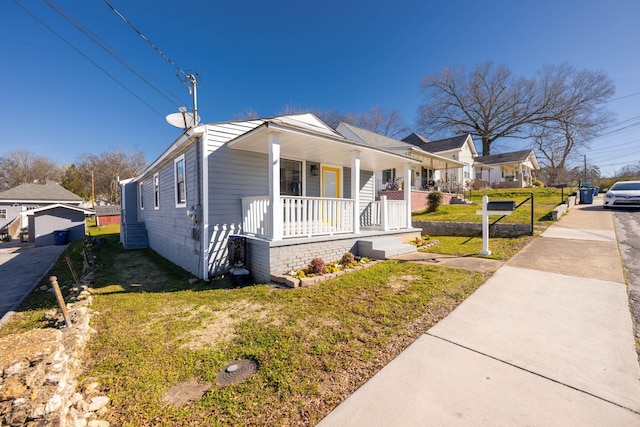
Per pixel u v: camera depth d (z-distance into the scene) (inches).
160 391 88.2
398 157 306.7
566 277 171.5
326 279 198.4
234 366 100.7
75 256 402.9
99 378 96.0
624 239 253.8
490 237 331.0
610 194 442.9
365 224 405.4
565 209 422.3
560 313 126.8
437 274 195.0
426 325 122.4
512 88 1186.6
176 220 314.7
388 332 118.0
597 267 185.6
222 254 244.7
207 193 235.6
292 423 71.8
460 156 894.4
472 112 1295.5
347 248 261.3
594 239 260.4
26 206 851.4
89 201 1526.8
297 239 221.5
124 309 165.8
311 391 83.5
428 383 84.2
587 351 97.3
